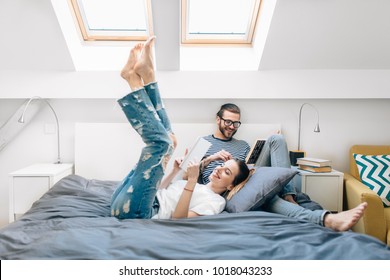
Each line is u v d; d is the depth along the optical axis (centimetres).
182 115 262
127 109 137
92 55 256
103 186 201
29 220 135
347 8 210
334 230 135
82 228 120
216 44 264
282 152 204
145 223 130
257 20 246
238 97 250
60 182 194
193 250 101
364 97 250
